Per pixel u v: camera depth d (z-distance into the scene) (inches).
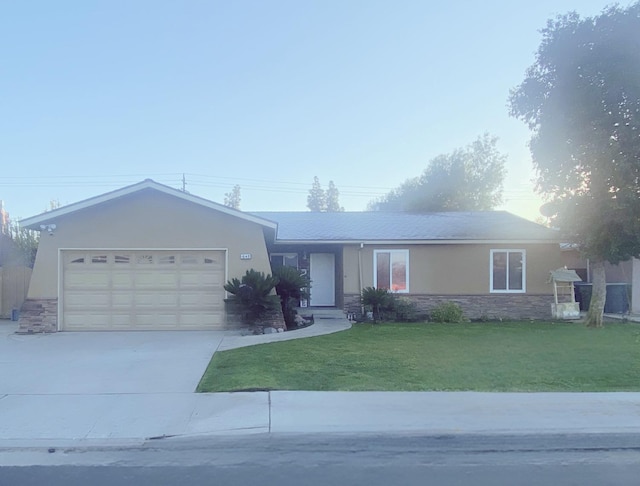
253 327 620.1
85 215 626.2
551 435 269.7
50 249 621.9
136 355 463.8
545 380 376.5
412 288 788.0
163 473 223.9
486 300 787.4
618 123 631.2
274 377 376.8
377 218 961.5
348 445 260.7
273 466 233.1
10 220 1018.1
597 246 663.1
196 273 634.8
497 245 791.1
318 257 899.4
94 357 455.2
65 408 305.6
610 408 309.7
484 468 231.6
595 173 651.5
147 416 291.1
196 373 391.9
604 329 659.4
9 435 263.1
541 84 681.6
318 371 397.1
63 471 225.0
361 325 689.0
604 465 236.2
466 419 288.2
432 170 1839.3
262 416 289.9
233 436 261.3
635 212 638.5
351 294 786.2
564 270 783.7
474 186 1807.3
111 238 626.2
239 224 638.5
